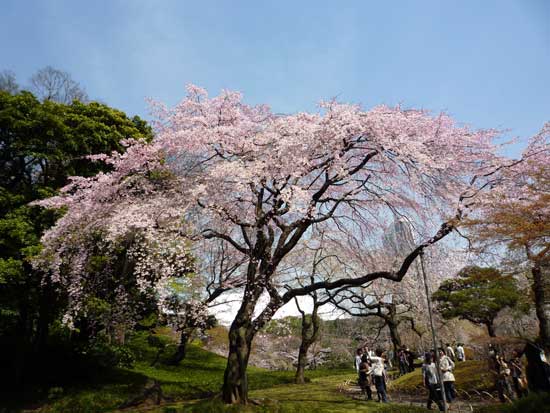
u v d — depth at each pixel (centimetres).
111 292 1313
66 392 1252
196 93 1110
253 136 1059
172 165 1105
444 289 2069
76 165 1380
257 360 2967
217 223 1135
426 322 1831
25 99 1293
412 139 968
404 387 1352
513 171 1009
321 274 1823
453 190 957
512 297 1775
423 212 1040
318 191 1039
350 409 973
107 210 1000
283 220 1222
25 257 1142
